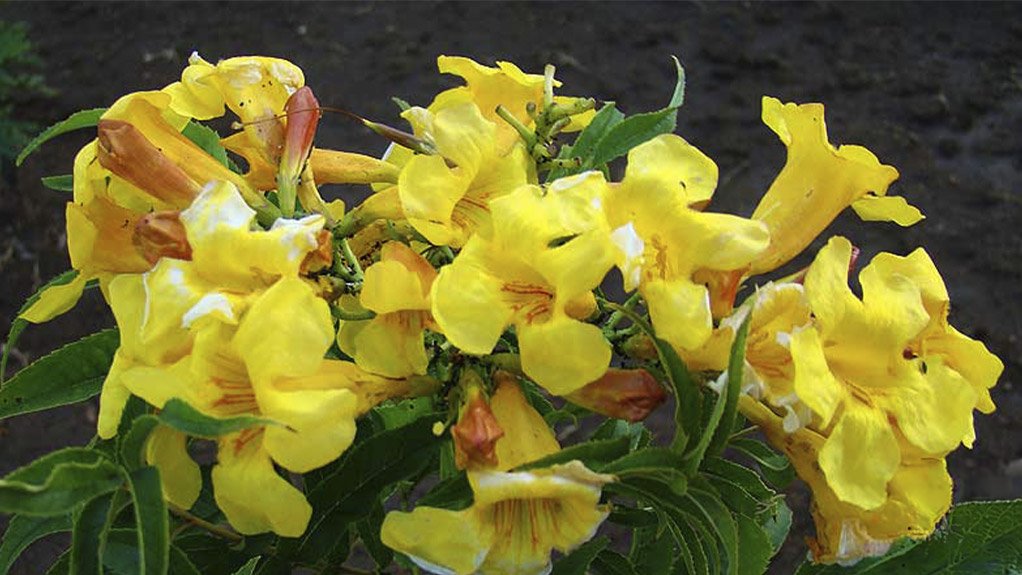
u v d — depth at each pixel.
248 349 0.27
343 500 0.32
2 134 0.98
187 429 0.26
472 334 0.28
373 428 0.36
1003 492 0.83
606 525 0.79
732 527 0.29
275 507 0.27
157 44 1.20
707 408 0.30
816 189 0.32
